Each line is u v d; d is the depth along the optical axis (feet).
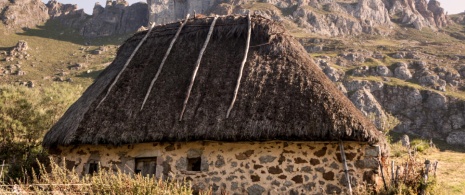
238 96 36.19
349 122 32.09
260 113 34.14
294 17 353.72
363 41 322.55
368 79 204.95
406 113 186.60
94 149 38.42
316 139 32.58
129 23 437.58
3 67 248.32
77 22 439.22
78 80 228.43
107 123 36.70
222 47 42.01
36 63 270.87
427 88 200.03
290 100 34.63
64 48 339.98
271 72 37.86
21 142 68.69
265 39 41.34
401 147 68.90
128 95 39.17
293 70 37.55
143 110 37.22
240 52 40.86
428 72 216.33
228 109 35.06
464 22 458.09
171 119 35.76
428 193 32.73
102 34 419.74
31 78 230.27
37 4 443.73
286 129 32.60
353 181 33.04
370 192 31.63
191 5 410.72
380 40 336.08
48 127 75.77
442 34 385.91
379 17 396.16
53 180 30.94
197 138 34.17
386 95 196.03
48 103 82.74
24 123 72.38
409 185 33.32
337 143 33.83
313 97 34.35
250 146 35.12
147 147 37.17
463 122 175.63
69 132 36.63
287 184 33.88
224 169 35.22
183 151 36.37
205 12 391.45
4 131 68.90
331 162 33.63
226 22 43.70
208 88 37.83
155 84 39.58
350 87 200.13
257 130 33.01
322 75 38.75
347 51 260.21
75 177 30.07
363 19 381.40
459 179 42.83
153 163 37.50
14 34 363.15
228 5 366.02
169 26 46.26
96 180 29.53
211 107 35.86
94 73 248.52
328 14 366.63
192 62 41.27
